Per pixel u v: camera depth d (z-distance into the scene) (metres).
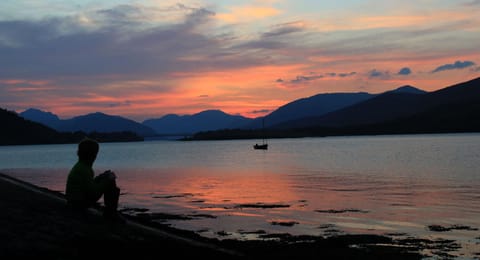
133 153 145.38
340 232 18.44
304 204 26.75
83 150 10.45
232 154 119.19
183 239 10.55
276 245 15.45
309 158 87.50
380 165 62.47
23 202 11.53
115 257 7.81
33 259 6.71
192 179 46.81
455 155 80.62
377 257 13.98
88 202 10.51
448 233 17.84
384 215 22.34
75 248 7.68
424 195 29.94
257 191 34.41
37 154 148.00
